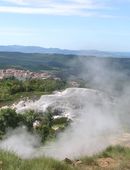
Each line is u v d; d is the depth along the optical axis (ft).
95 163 46.62
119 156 51.24
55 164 35.86
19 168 32.65
